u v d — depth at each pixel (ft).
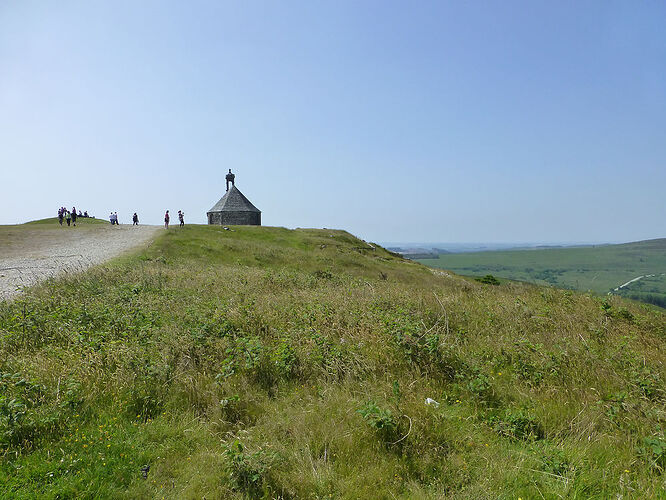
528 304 33.86
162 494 12.21
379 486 12.55
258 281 44.50
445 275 123.95
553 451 13.76
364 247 158.30
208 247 94.38
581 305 33.96
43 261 63.41
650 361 20.98
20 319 24.84
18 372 17.69
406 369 19.70
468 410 16.71
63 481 12.26
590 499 11.75
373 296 34.40
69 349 20.68
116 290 35.06
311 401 17.22
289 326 25.70
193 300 33.45
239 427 15.64
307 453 13.83
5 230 114.83
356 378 19.22
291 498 12.06
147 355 20.24
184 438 14.94
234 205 193.98
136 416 16.17
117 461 13.41
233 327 25.35
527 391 18.15
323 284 47.73
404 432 14.53
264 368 19.53
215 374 19.22
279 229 151.12
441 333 24.84
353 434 14.52
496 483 12.50
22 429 14.33
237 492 12.21
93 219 193.36
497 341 24.02
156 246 86.38
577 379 18.79
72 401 16.07
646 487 12.04
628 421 15.33
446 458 13.57
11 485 11.87
